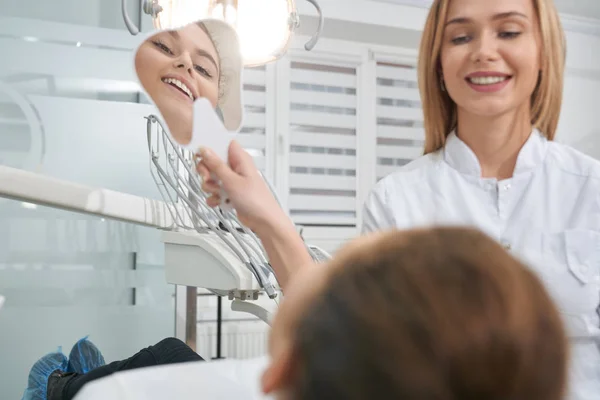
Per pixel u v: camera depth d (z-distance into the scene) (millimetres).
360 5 2984
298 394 242
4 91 1479
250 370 465
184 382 441
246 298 1273
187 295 1742
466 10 1037
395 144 3309
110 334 1630
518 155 1103
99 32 1613
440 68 1155
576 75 3521
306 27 3010
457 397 220
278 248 685
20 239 1503
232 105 738
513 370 223
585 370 951
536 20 1054
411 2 3072
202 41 722
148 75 689
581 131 3521
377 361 223
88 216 1600
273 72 3039
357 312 230
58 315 1554
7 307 1482
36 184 1020
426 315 222
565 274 1017
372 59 3248
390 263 239
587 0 3279
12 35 1491
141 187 1647
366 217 1183
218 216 1096
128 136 1638
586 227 1042
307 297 257
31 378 1396
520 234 1074
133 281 1669
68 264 1570
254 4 1270
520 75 1035
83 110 1579
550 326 235
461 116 1144
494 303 226
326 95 3139
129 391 421
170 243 1389
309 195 3105
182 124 695
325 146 3143
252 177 706
